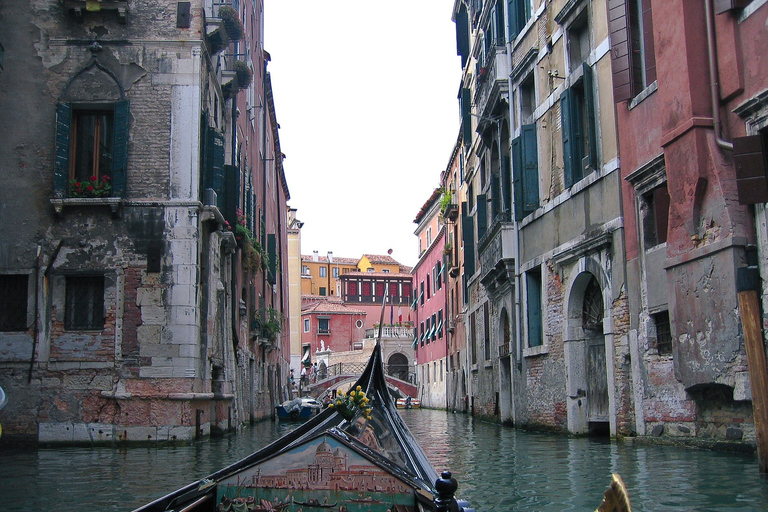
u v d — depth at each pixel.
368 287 69.75
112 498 6.50
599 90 12.22
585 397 13.16
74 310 12.82
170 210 12.94
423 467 5.54
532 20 15.32
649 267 10.58
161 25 13.30
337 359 58.44
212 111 14.91
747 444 8.41
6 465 9.17
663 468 7.76
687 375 9.42
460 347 30.61
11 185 12.91
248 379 20.67
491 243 18.50
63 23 13.23
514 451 10.62
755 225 8.48
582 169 13.04
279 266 34.31
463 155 28.66
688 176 9.16
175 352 12.60
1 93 13.09
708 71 9.05
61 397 12.44
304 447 3.76
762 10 8.17
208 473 8.23
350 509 3.69
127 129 13.07
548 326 14.48
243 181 20.23
